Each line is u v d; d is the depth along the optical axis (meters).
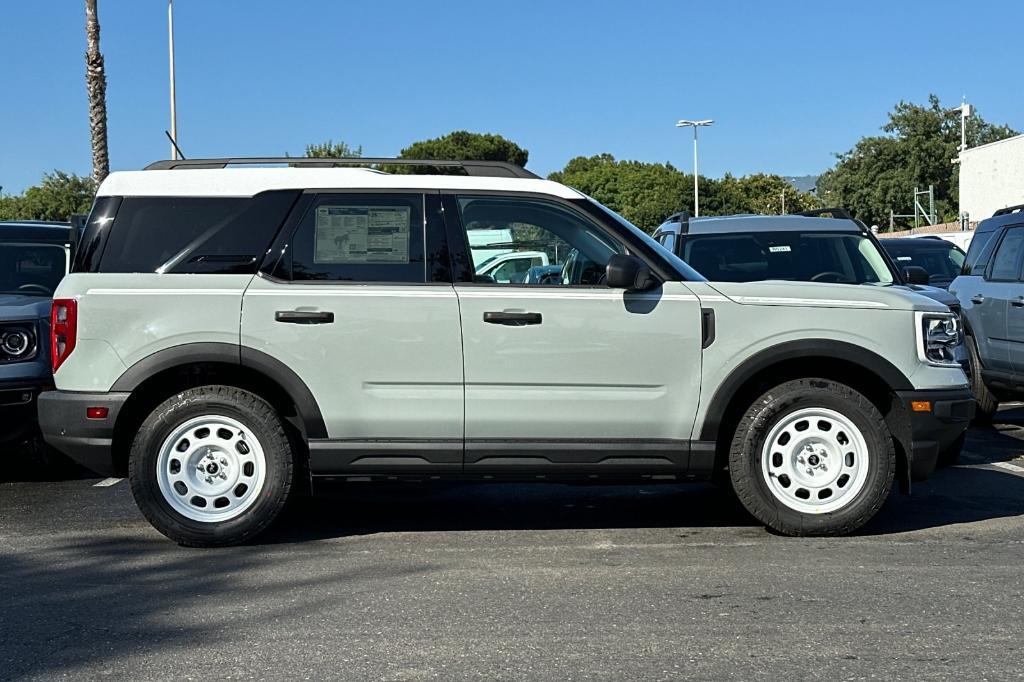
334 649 4.17
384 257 5.82
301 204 5.85
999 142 53.97
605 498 7.12
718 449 5.97
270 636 4.33
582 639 4.26
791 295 5.85
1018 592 4.84
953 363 5.99
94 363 5.69
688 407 5.79
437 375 5.72
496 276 5.84
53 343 5.80
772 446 5.81
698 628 4.38
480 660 4.04
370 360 5.71
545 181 6.00
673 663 3.98
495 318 5.71
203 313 5.68
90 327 5.68
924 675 3.84
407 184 5.91
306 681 3.84
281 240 5.81
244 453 5.79
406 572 5.27
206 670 3.96
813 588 4.92
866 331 5.82
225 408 5.70
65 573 5.30
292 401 6.02
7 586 5.08
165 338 5.68
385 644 4.22
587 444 5.76
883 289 6.09
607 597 4.82
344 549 5.75
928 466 5.90
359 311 5.70
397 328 5.70
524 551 5.68
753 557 5.48
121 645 4.23
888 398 6.06
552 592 4.91
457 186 5.92
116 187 5.88
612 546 5.77
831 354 5.79
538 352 5.72
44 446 7.79
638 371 5.75
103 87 20.47
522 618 4.53
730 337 5.77
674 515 6.56
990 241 10.16
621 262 5.62
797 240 9.31
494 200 5.93
